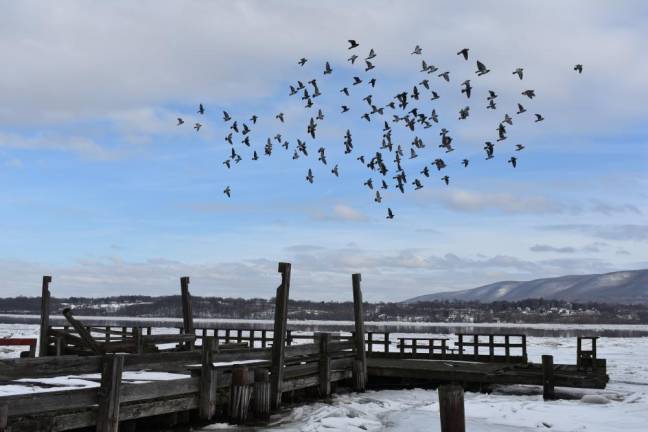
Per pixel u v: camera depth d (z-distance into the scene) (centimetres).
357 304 2342
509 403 1884
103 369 1185
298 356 2097
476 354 2733
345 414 1744
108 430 1167
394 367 2348
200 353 1530
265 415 1628
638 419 1584
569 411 1712
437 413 1750
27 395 1050
